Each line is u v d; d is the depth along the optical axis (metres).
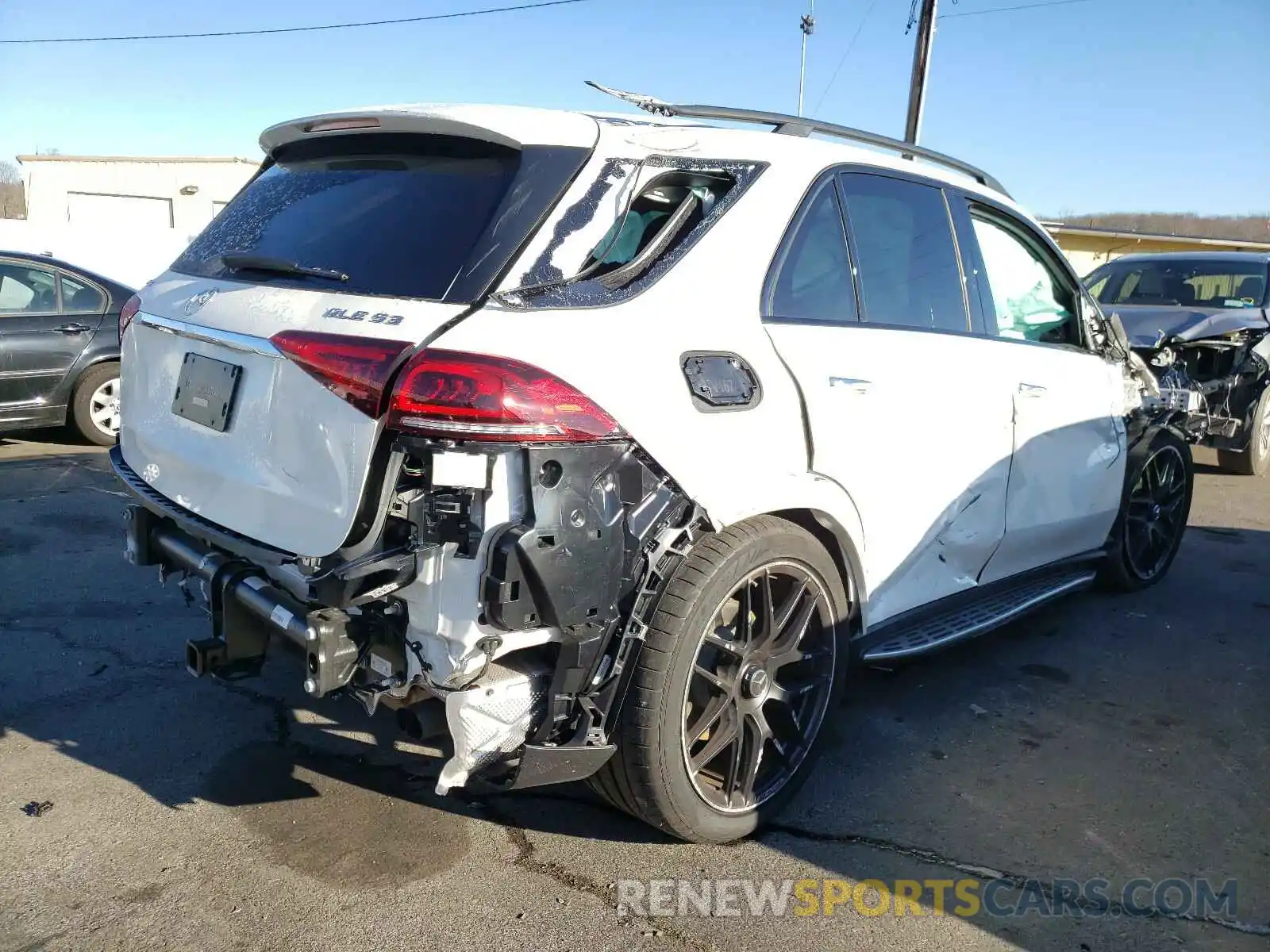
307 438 2.50
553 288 2.54
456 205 2.69
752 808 2.96
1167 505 5.50
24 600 4.68
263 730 3.56
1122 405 4.85
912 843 3.03
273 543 2.61
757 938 2.56
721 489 2.70
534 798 3.19
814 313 3.16
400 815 3.05
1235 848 3.04
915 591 3.62
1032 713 3.94
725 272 2.89
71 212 30.64
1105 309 8.94
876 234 3.48
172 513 2.94
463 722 2.35
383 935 2.51
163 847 2.84
